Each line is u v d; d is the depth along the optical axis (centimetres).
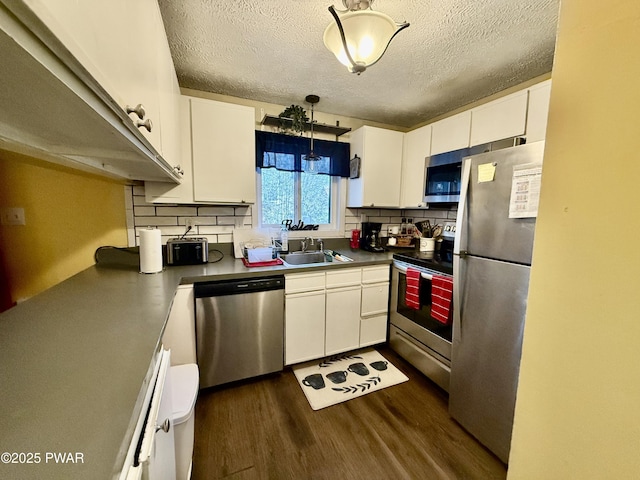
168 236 220
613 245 51
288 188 272
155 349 76
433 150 248
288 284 205
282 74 196
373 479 131
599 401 54
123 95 72
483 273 146
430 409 178
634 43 46
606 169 51
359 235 297
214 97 228
